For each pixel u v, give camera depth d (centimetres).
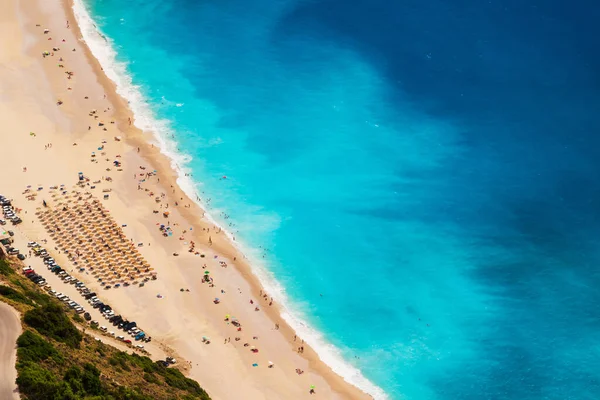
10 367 15550
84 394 15625
